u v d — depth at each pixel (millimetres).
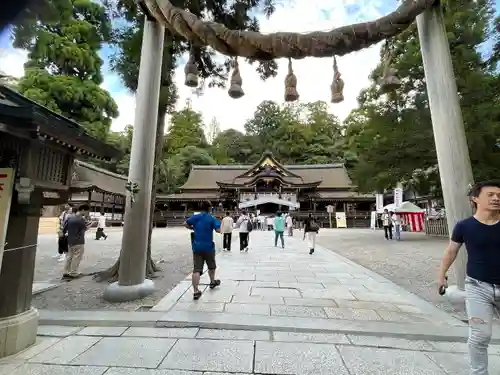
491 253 2039
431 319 3715
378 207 26344
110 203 30953
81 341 3008
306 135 59406
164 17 3232
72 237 6328
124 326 3436
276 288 5254
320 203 38031
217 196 38281
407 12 2980
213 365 2521
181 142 58625
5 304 2760
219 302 4348
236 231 22781
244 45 2891
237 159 62438
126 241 4859
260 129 67125
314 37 2848
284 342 3004
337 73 3213
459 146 4465
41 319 3510
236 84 3354
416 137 13078
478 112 11430
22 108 2416
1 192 2598
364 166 16203
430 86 4809
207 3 6668
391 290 5172
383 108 14914
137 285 4781
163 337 3117
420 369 2504
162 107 7180
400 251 11008
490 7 12188
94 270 7305
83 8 9930
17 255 2857
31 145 2795
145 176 5066
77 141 3127
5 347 2643
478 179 11891
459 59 11945
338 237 18156
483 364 2000
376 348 2895
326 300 4527
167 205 38656
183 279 6195
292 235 19078
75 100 16781
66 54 15586
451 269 6938
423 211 22219
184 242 14734
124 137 39500
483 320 1998
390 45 3291
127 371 2410
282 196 37125
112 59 6980
